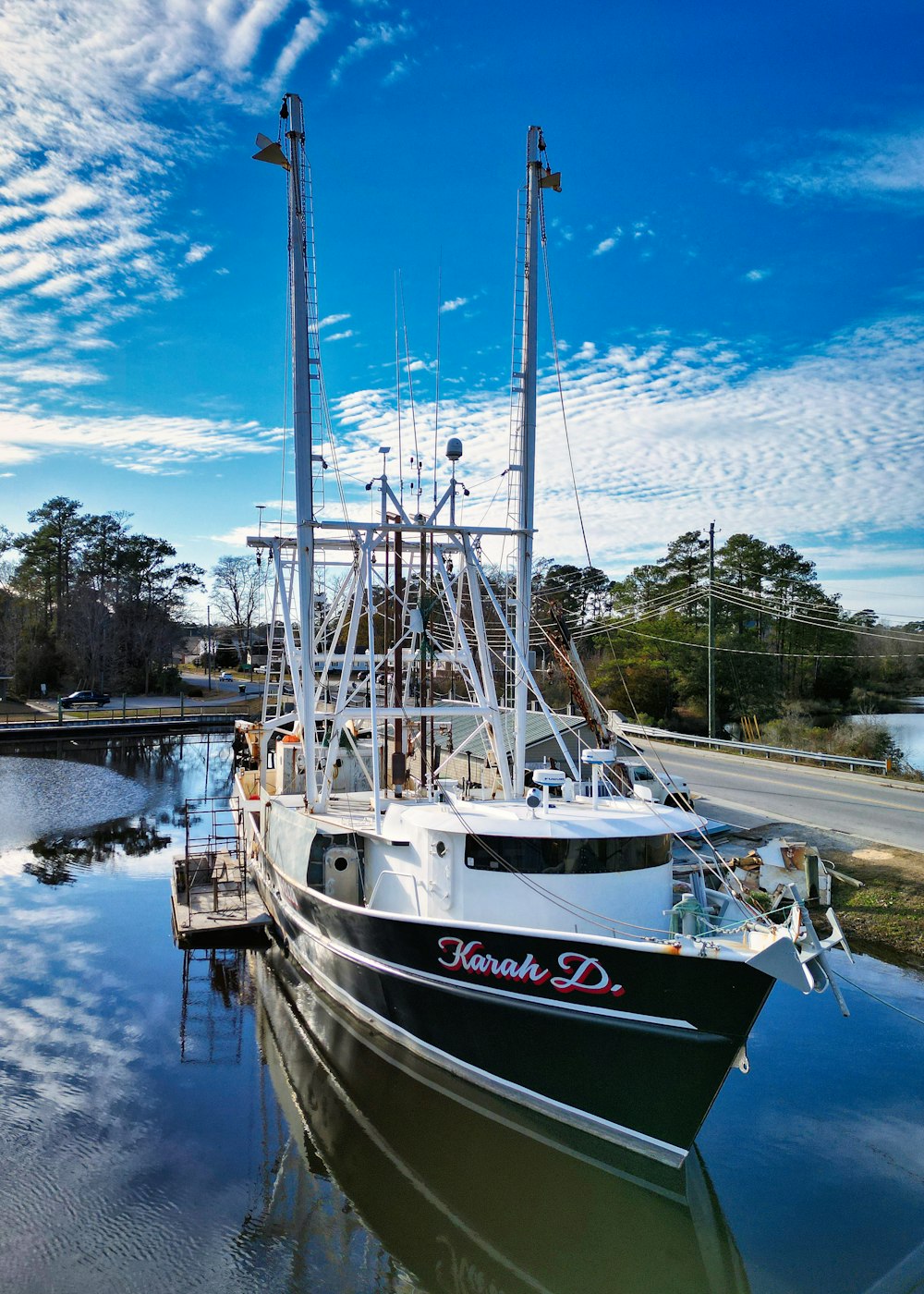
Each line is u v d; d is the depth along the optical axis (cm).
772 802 3045
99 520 9769
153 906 2320
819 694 6319
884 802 3044
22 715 6869
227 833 3303
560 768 2602
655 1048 1063
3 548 10400
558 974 1107
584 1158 1156
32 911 2267
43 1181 1097
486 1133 1237
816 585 6247
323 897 1447
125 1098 1304
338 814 1677
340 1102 1311
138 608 9294
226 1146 1185
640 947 1038
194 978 1797
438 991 1238
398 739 1819
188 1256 977
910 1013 1592
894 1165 1141
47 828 3366
